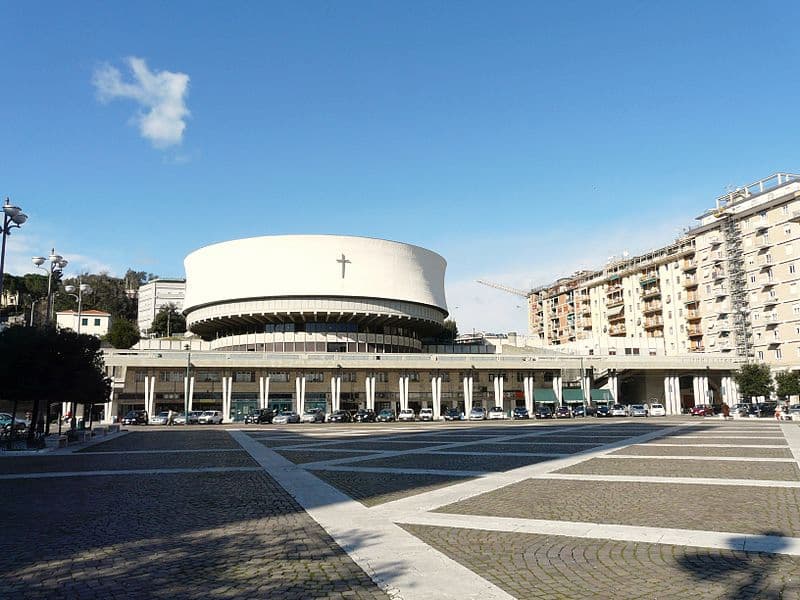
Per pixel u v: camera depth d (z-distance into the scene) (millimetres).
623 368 81938
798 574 6801
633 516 10125
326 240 87875
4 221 23188
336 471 17141
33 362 27047
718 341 91812
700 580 6668
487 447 24719
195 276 94062
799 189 80562
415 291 93062
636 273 112812
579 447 23875
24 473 17828
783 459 18500
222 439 33062
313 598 6254
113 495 13305
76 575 7203
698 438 27969
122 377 70250
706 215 99250
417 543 8508
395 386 78000
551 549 8094
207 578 7012
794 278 78750
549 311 144500
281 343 89062
